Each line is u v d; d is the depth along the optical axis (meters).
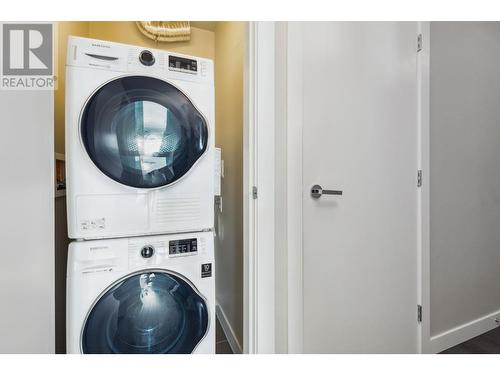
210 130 1.18
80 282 0.94
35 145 0.88
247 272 1.13
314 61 1.18
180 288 1.10
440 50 1.61
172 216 1.10
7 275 0.84
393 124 1.38
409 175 1.43
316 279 1.18
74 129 0.94
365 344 1.29
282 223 1.14
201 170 1.16
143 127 1.04
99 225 0.98
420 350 1.46
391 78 1.38
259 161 1.10
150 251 1.05
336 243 1.22
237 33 1.72
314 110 1.17
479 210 1.81
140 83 1.04
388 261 1.37
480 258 1.81
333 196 1.22
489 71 1.86
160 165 1.07
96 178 0.98
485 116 1.83
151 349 1.04
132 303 1.02
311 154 1.17
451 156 1.67
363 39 1.29
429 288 1.49
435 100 1.59
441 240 1.63
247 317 1.13
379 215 1.34
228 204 1.96
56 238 1.23
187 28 2.21
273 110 1.12
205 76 1.17
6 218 0.84
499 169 1.91
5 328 0.84
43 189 0.88
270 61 1.12
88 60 0.97
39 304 0.88
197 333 1.12
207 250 1.16
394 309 1.38
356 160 1.27
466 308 1.74
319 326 1.18
